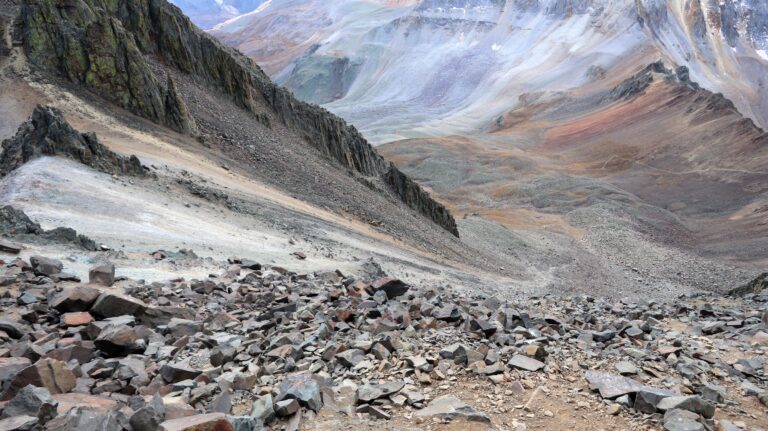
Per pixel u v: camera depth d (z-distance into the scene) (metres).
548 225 122.06
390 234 56.47
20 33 49.34
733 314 16.33
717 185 146.75
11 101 43.41
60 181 27.47
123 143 41.25
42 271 15.09
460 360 9.93
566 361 10.30
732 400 9.06
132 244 22.66
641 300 23.20
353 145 82.50
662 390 8.76
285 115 75.88
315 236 38.47
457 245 71.88
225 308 14.74
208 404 8.16
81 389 8.23
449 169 182.00
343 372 9.62
